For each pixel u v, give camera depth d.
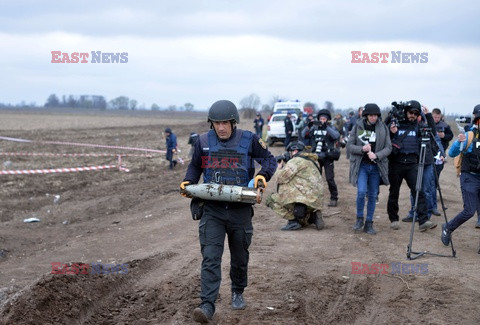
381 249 8.08
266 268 6.94
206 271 5.04
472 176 7.70
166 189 15.45
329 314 5.53
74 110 190.00
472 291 6.07
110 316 5.48
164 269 7.11
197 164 5.38
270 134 31.48
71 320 5.11
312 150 11.81
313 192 9.46
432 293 6.05
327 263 7.27
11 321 4.68
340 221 10.37
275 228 9.79
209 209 5.13
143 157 26.31
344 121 28.33
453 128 34.09
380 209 11.73
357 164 9.11
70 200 14.50
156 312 5.58
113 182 17.89
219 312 5.42
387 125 9.41
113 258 7.98
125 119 99.38
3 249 9.16
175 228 10.02
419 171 7.90
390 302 5.86
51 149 31.14
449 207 11.99
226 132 5.18
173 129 59.44
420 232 9.35
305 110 35.66
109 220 11.51
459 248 8.22
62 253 8.56
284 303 5.67
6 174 19.31
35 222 11.69
